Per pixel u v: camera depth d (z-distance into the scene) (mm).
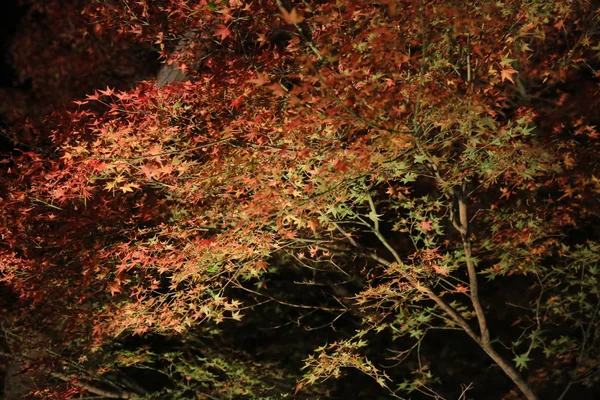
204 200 5883
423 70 4359
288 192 5078
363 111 4281
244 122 5020
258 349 10141
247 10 5121
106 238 6215
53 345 8234
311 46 4645
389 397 9938
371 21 4719
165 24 5902
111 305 6477
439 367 10211
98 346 6875
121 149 5172
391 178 5734
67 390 7359
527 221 7340
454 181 5703
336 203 5617
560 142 7523
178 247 6016
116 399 9719
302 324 10406
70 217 6105
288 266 10484
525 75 8758
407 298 6457
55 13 12828
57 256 6297
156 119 5242
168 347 10227
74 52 12672
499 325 10391
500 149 5473
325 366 6238
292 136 4914
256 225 5469
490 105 5227
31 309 7793
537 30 5410
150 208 6332
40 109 12281
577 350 8359
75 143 5559
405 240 10133
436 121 4953
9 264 6270
